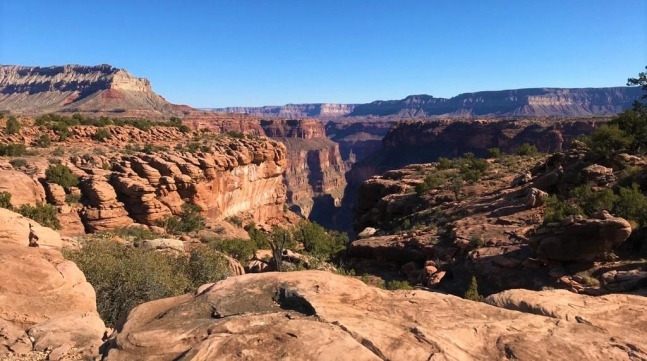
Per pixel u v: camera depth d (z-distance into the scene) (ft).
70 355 23.12
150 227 158.40
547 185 110.42
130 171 167.53
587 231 66.64
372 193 205.77
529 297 23.04
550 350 17.67
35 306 34.24
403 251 100.99
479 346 18.15
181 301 23.48
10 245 43.16
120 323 22.40
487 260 79.41
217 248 113.09
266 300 21.81
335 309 20.34
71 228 141.08
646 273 58.49
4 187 135.95
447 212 122.62
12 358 23.49
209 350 16.79
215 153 223.51
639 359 17.21
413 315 20.45
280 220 296.92
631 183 91.15
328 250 139.23
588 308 21.93
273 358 16.30
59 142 219.41
